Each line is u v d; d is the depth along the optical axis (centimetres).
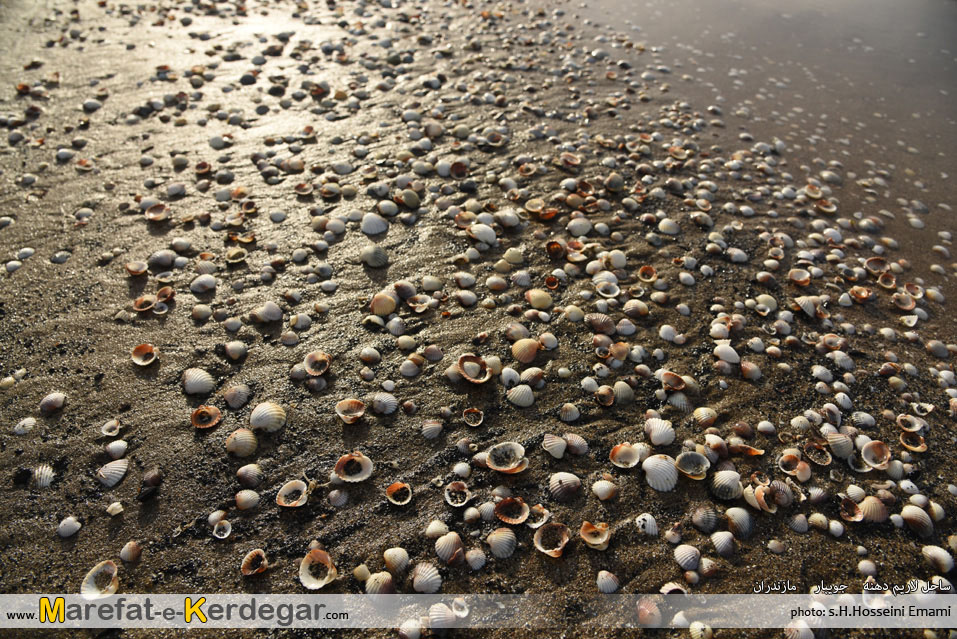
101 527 42
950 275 65
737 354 55
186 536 42
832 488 47
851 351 57
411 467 46
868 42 116
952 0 137
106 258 58
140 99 78
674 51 106
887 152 83
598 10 121
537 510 44
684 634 40
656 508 45
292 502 44
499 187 69
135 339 52
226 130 74
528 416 49
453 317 56
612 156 75
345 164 69
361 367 52
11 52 85
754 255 65
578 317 56
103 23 95
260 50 90
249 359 51
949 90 100
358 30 98
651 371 53
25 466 45
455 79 87
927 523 45
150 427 47
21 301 55
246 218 63
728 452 48
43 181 66
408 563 42
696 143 80
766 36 116
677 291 60
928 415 52
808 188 74
